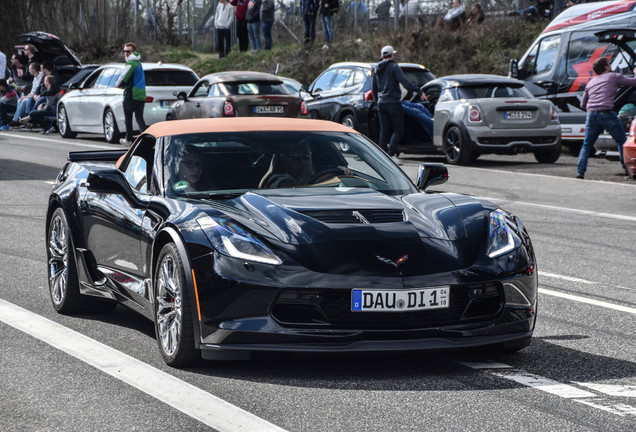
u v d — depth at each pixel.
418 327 5.80
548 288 8.88
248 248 5.80
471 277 5.86
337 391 5.55
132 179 7.39
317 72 36.00
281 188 6.77
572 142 23.81
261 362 6.19
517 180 18.05
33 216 13.40
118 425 4.92
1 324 7.29
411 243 5.94
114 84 26.55
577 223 13.04
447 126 20.92
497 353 6.51
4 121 32.38
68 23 49.44
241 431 4.80
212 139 7.20
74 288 7.68
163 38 47.31
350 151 7.38
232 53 41.38
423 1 35.72
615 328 7.32
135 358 6.32
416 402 5.33
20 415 5.10
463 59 32.00
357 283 5.66
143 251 6.62
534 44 24.50
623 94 21.61
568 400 5.40
